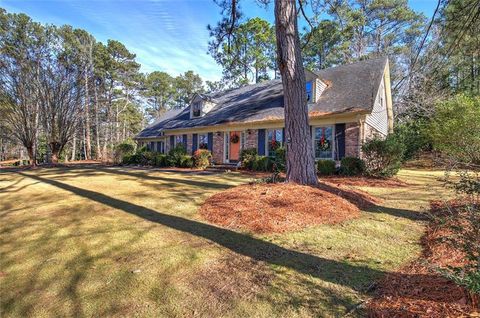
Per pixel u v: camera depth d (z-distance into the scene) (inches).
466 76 625.6
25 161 1172.5
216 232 167.6
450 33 238.1
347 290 101.2
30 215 210.2
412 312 82.5
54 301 99.8
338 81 588.4
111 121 1549.0
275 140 577.0
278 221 178.2
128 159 825.5
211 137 722.8
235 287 105.7
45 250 144.6
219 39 372.2
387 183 360.8
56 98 806.5
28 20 792.3
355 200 234.2
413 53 852.0
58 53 838.5
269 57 1098.1
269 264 124.3
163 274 117.0
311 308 91.2
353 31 932.0
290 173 257.1
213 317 88.5
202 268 121.9
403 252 135.1
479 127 488.7
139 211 217.6
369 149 412.5
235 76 1141.7
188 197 267.0
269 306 93.1
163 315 90.4
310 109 535.2
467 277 79.4
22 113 785.6
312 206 201.5
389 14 1029.8
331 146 506.0
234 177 429.7
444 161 245.0
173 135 850.1
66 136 843.4
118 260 131.1
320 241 150.9
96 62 1284.4
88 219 197.2
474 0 205.3
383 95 642.8
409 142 635.5
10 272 121.8
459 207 174.9
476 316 76.4
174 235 163.3
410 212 208.7
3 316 92.6
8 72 778.8
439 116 584.1
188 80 2138.3
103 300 99.3
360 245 144.9
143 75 1700.3
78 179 418.0
